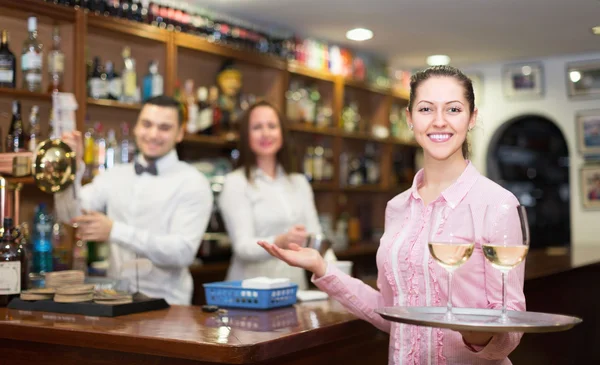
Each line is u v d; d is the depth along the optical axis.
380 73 6.31
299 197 3.58
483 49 6.00
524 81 6.64
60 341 2.00
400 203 1.83
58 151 2.57
